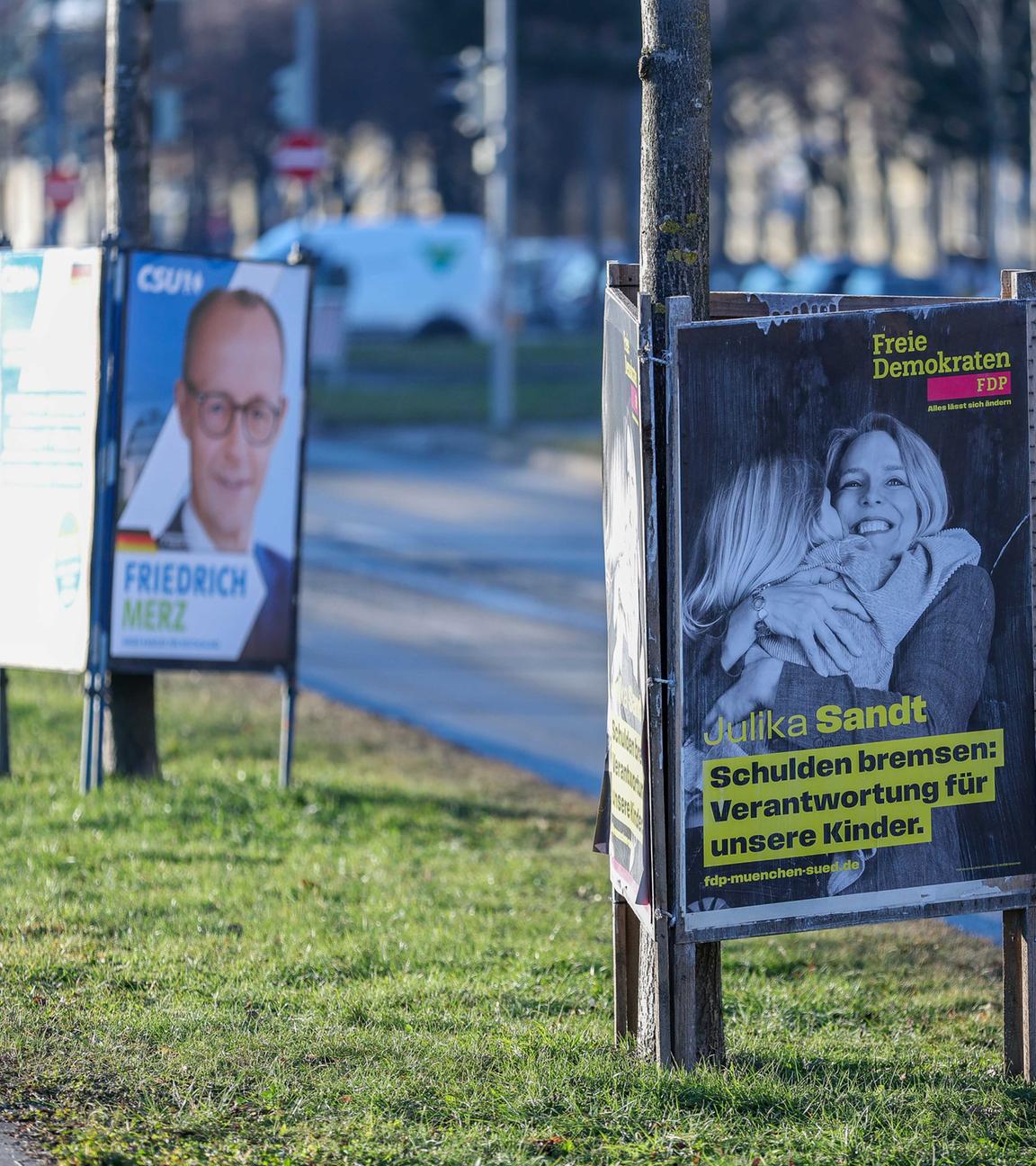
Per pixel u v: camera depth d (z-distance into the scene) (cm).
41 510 1605
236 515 1630
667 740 916
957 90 9488
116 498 1588
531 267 10856
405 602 3042
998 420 947
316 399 6475
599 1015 1077
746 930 932
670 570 907
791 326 910
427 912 1296
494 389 6009
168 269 1578
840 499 925
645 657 908
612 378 957
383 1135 843
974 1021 1141
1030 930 972
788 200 13112
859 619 932
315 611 2938
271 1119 861
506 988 1108
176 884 1333
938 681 948
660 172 926
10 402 1606
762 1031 1071
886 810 947
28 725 1939
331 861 1438
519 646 2697
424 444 5538
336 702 2266
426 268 9712
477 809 1706
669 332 895
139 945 1163
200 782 1689
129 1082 888
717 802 922
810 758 934
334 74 12775
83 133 6269
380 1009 1048
